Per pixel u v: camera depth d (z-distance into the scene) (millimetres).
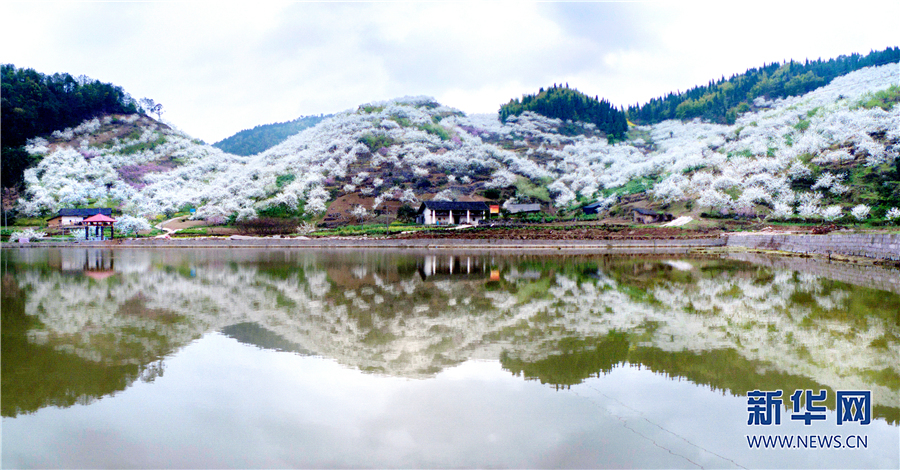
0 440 8391
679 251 55125
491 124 176625
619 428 9047
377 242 61750
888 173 72375
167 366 12391
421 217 89062
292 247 61719
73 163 112938
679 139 162500
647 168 120938
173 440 8438
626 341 15008
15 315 18297
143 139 137500
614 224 80938
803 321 18000
